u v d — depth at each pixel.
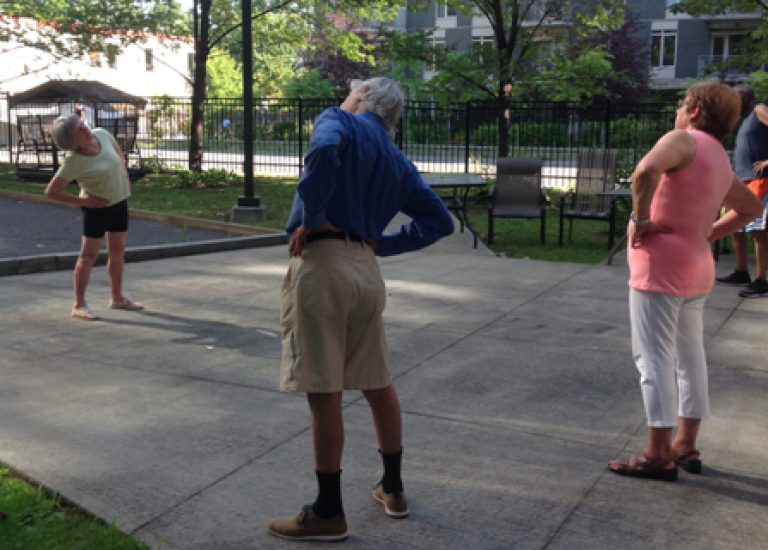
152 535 2.78
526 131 19.20
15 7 20.28
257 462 3.42
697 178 3.06
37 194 14.57
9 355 5.06
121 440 3.66
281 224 11.71
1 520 2.81
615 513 2.96
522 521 2.90
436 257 9.22
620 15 16.00
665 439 3.22
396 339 5.53
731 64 15.64
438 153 23.20
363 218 2.73
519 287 7.43
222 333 5.68
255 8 20.52
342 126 2.62
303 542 2.75
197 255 9.36
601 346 5.35
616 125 17.12
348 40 20.80
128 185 6.17
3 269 7.88
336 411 2.74
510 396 4.33
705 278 3.16
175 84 43.50
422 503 3.04
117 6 20.47
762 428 3.85
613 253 8.69
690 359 3.28
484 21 41.16
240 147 26.77
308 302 2.65
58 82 21.38
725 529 2.84
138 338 5.51
